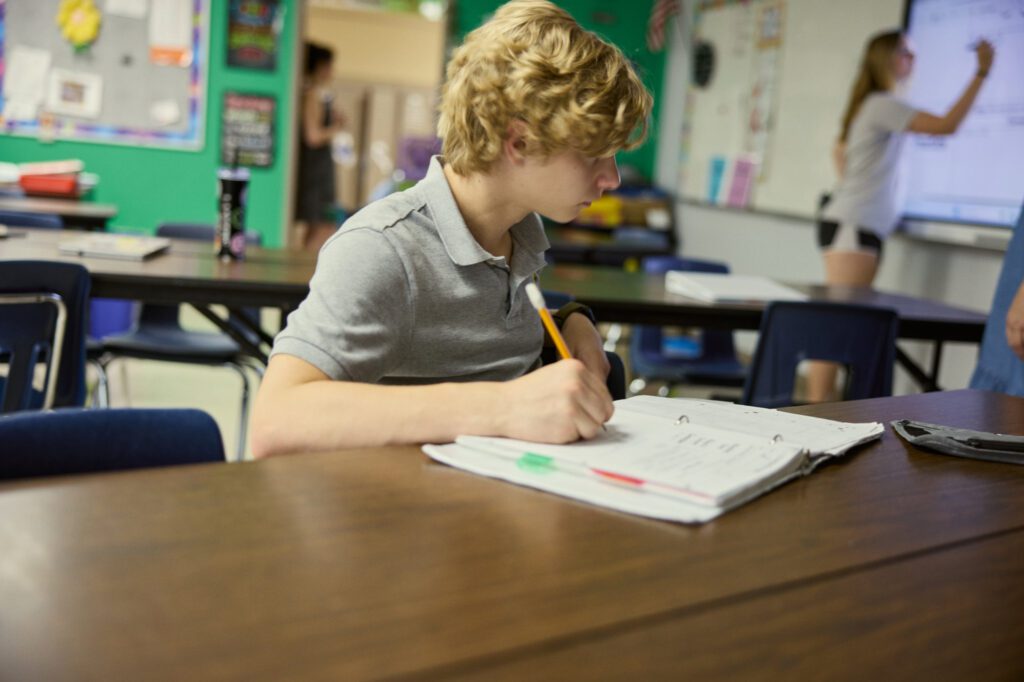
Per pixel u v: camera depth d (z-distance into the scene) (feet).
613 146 3.81
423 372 4.17
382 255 3.90
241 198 9.34
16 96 17.87
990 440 3.86
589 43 3.76
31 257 8.23
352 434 3.36
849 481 3.39
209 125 18.81
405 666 1.92
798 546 2.73
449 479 3.07
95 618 2.02
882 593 2.47
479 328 4.25
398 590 2.26
